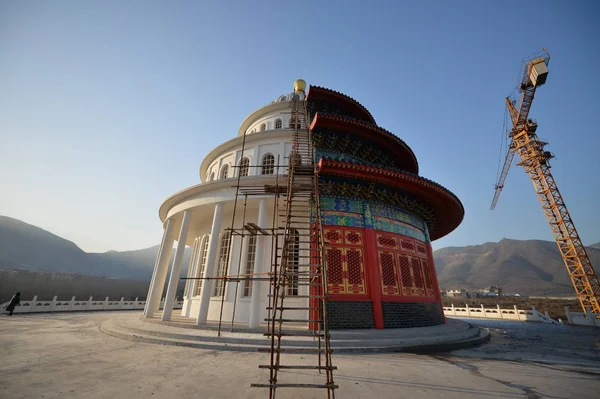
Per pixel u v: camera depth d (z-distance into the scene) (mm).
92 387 6445
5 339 12000
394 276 15828
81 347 10773
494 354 11328
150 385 6629
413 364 9188
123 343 11742
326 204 15758
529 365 9305
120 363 8562
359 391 6480
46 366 8062
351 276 14711
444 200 18453
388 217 16969
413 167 23531
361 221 15922
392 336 12297
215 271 17984
